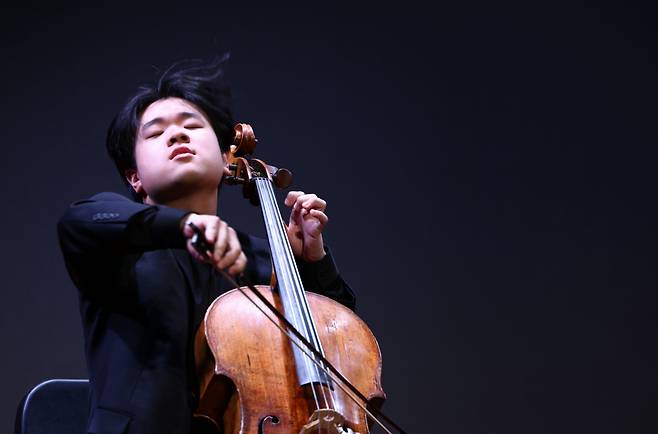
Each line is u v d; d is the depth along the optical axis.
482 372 9.15
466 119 9.85
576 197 9.74
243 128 5.05
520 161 9.80
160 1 9.61
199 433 3.95
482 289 9.38
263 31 9.76
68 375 8.39
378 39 9.95
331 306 4.45
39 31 9.27
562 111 9.95
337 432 3.59
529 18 10.15
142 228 3.52
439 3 10.12
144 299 4.03
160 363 3.90
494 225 9.58
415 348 9.13
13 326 8.43
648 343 9.38
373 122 9.72
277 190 9.27
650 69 10.08
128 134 4.71
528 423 9.06
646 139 9.92
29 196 8.84
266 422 3.68
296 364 3.93
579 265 9.55
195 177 4.40
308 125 9.59
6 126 8.96
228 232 3.26
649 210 9.75
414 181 9.62
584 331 9.38
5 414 8.17
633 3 10.16
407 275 9.32
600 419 9.16
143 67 9.39
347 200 9.44
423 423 8.93
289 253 4.48
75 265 3.81
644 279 9.54
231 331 3.95
